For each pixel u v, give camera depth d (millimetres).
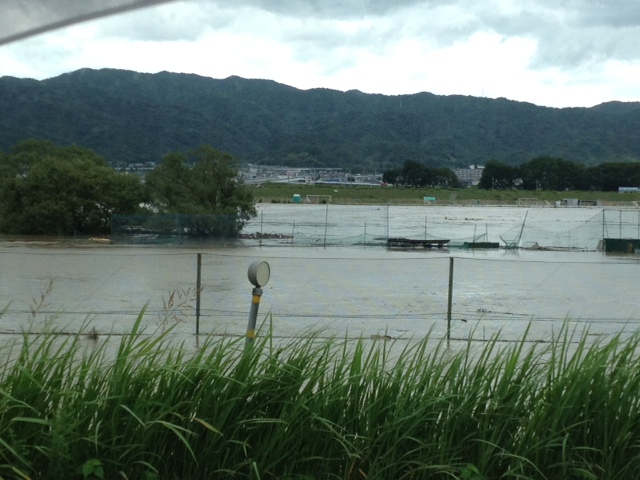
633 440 5148
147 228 46156
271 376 4914
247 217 50000
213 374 4891
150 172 53344
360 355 5219
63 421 4535
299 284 22156
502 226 65625
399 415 4918
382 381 5109
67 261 28953
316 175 165625
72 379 4887
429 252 39562
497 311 17297
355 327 14078
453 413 4980
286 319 14969
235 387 4887
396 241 43469
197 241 44219
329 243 43531
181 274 24438
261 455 4797
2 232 51688
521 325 14797
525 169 148250
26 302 17125
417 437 4973
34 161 65938
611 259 36406
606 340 12219
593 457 5117
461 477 4812
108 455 4676
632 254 40844
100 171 52625
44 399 4742
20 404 4590
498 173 149750
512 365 5148
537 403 5078
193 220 46125
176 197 51812
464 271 27797
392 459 4859
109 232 51906
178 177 52125
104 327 13109
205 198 51312
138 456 4688
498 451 4984
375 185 152875
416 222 71250
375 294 20141
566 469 4969
